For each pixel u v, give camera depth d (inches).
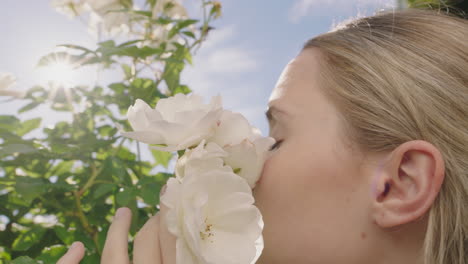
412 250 33.1
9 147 48.3
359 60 36.9
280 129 37.1
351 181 33.3
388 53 36.9
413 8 45.8
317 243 33.3
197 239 27.2
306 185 33.7
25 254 49.9
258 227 30.0
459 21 40.9
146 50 57.5
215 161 30.5
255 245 30.5
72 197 54.2
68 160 54.0
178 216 28.5
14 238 52.6
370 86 35.4
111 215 55.4
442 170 31.3
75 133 60.3
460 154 34.1
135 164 59.9
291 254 33.9
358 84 35.7
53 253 47.2
